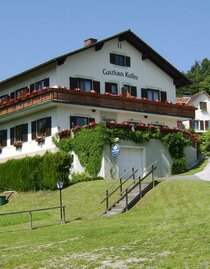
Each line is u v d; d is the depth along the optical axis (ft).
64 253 49.65
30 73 148.66
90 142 118.83
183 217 67.97
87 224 72.69
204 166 138.21
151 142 127.95
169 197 85.46
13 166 125.90
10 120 152.25
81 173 119.75
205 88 373.81
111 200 89.45
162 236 53.47
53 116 134.31
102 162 116.98
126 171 121.29
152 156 127.75
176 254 43.42
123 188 95.86
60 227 72.43
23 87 152.46
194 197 83.51
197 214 69.31
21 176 122.42
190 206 78.79
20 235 67.41
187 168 137.59
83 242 55.36
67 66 139.95
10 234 69.67
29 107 137.39
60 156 113.50
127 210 83.51
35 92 134.92
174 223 62.59
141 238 53.83
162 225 62.08
